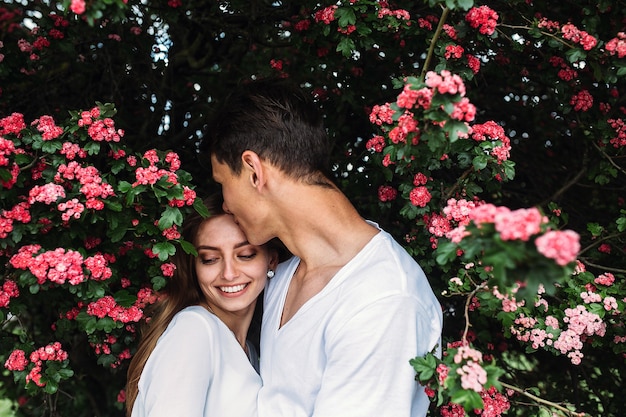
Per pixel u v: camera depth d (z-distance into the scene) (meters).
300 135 1.57
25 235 1.89
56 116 2.84
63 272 1.74
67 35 2.76
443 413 2.03
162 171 1.81
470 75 2.10
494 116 3.36
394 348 1.42
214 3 3.10
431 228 2.08
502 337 3.12
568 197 3.32
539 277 1.08
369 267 1.52
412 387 1.44
